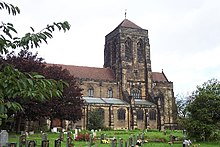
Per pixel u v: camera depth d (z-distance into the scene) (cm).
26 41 584
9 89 518
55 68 6406
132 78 9212
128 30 9475
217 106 4447
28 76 549
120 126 8056
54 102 5547
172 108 9431
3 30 575
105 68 9488
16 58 5228
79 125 7500
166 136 5225
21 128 5953
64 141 3950
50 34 606
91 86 8675
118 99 8856
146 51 9569
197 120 4491
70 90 6172
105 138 4322
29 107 4994
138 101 8900
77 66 9150
